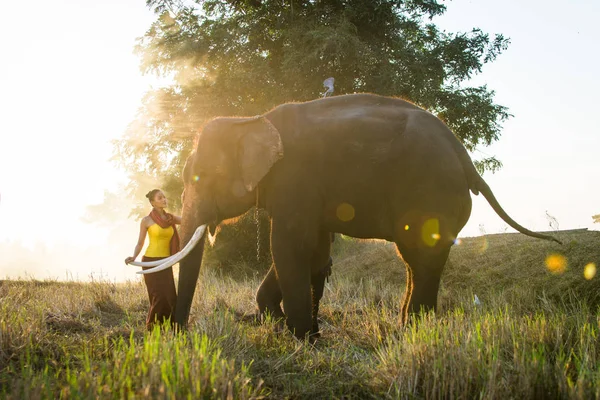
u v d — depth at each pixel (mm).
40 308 7344
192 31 21344
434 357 4539
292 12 19844
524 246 10422
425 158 6781
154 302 7098
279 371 5160
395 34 20641
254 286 12305
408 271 7312
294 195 7039
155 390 3785
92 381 3945
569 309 7965
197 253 7496
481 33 20297
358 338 6863
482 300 9148
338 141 7055
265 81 19484
